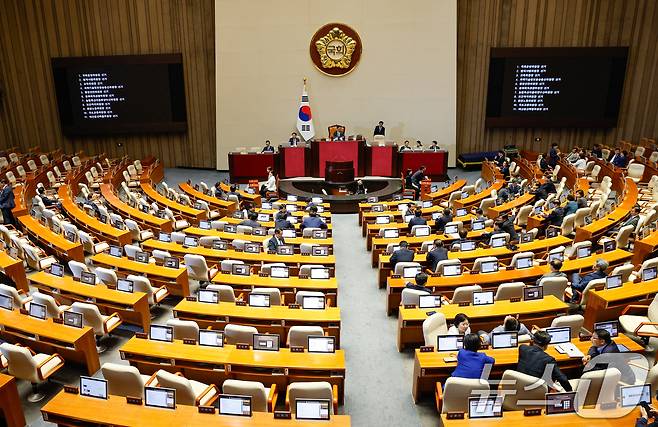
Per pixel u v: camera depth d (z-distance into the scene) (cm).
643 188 1816
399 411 757
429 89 2353
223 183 2050
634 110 2378
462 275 1028
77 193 1980
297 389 621
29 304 877
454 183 2045
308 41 2305
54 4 2334
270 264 1060
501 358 713
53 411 605
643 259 1133
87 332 816
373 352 922
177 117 2430
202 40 2359
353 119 2388
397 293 1043
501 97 2341
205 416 596
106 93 2380
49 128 2491
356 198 1891
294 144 2223
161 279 1082
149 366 744
